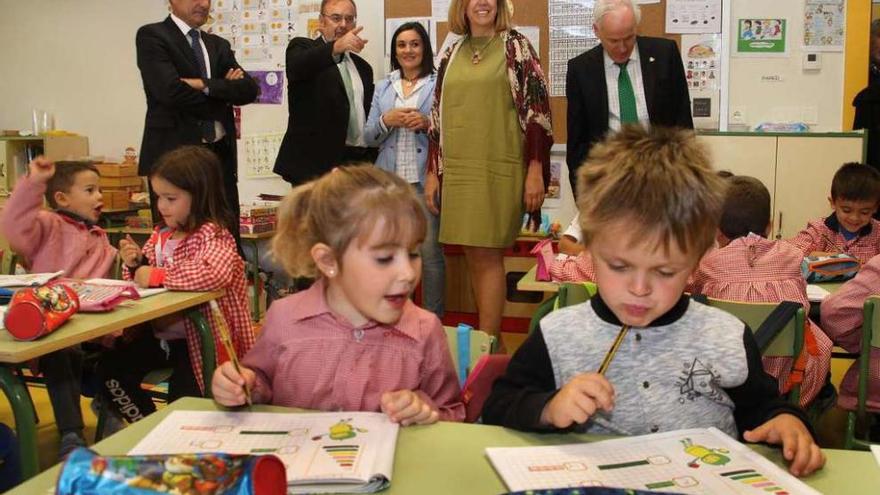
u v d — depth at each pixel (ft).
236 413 3.68
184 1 11.39
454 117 10.55
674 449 3.16
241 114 16.24
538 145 10.60
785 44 13.32
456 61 10.68
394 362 4.50
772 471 2.94
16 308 5.28
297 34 15.69
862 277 6.66
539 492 2.54
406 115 12.30
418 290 13.64
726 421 3.71
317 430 3.43
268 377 4.61
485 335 5.42
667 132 3.64
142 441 3.31
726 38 13.41
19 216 8.10
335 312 4.53
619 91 10.77
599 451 3.17
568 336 3.77
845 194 9.95
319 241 4.22
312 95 12.61
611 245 3.35
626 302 3.39
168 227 8.29
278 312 4.65
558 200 14.53
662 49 10.77
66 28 17.22
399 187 4.18
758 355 3.73
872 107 12.65
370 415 3.63
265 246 14.90
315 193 4.29
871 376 6.41
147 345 7.98
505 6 10.50
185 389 7.61
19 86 17.76
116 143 17.31
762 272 6.90
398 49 13.14
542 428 3.41
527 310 13.91
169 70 11.08
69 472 2.36
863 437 6.63
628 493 2.54
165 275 7.43
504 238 10.65
